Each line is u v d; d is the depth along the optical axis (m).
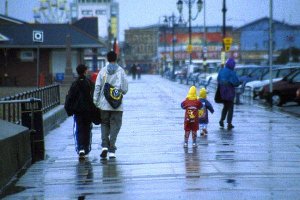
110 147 27.91
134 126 42.81
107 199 18.69
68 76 91.69
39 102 28.28
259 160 26.42
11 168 23.08
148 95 84.31
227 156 27.86
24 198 19.48
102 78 27.47
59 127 43.31
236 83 39.94
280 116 50.28
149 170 24.28
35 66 109.75
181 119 47.91
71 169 25.27
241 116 50.34
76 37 109.88
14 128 26.12
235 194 18.77
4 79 108.25
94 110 27.98
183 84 128.62
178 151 29.95
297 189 19.50
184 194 18.97
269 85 66.31
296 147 30.83
